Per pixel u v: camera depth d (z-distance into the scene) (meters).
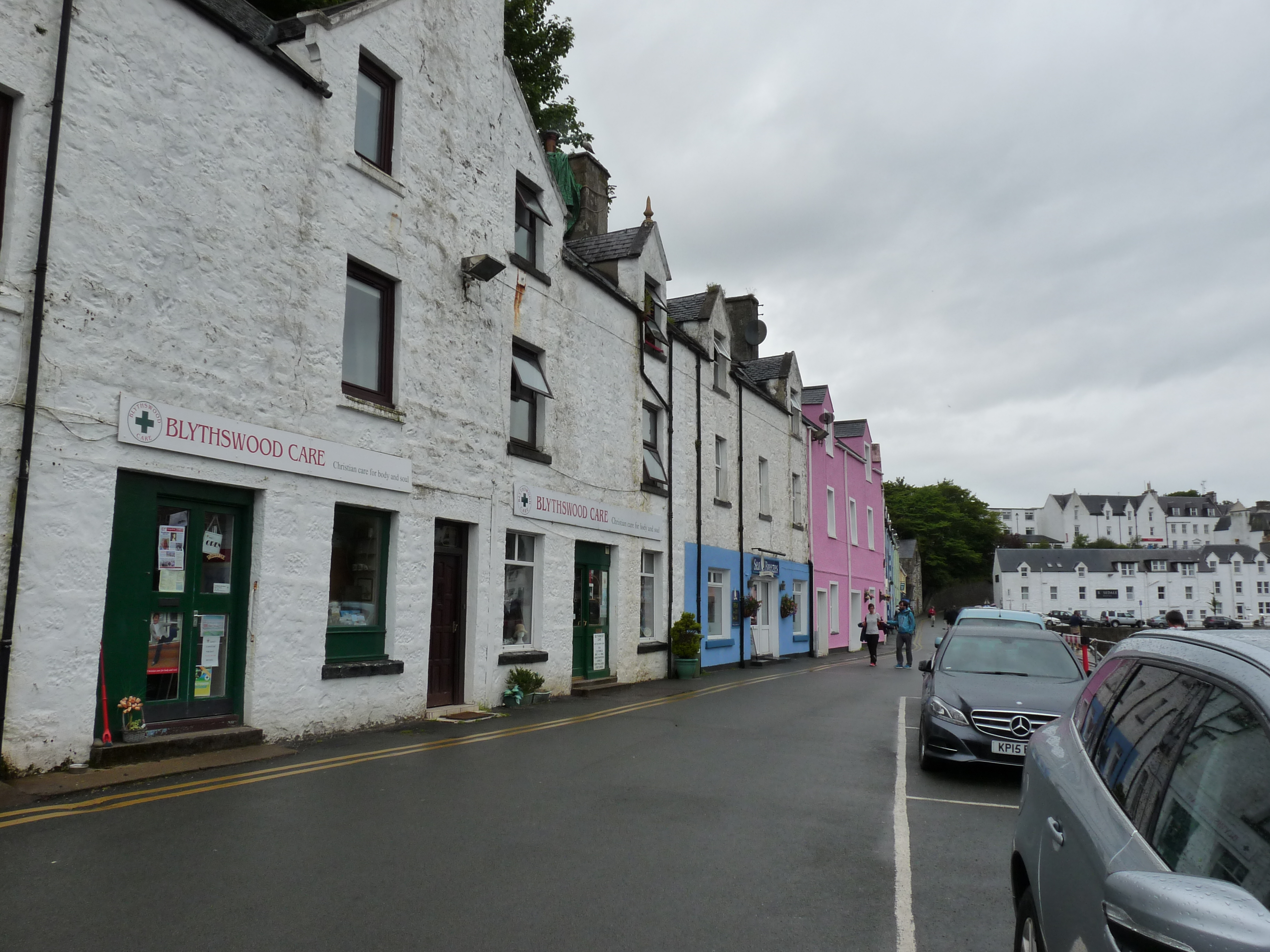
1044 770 3.73
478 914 4.64
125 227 7.96
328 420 10.18
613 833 6.29
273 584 9.37
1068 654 10.30
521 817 6.61
